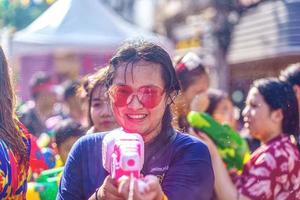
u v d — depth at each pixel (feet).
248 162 12.30
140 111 8.05
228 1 42.50
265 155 11.97
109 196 7.17
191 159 8.32
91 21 33.12
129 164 6.99
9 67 9.71
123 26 34.53
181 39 52.60
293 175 12.05
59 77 38.55
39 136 22.13
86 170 8.53
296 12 36.32
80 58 37.76
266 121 12.66
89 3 33.63
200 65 13.57
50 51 34.73
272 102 12.61
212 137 12.52
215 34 43.65
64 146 14.57
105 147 7.63
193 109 13.41
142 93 8.04
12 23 38.29
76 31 32.73
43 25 32.89
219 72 43.52
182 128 11.18
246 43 41.75
